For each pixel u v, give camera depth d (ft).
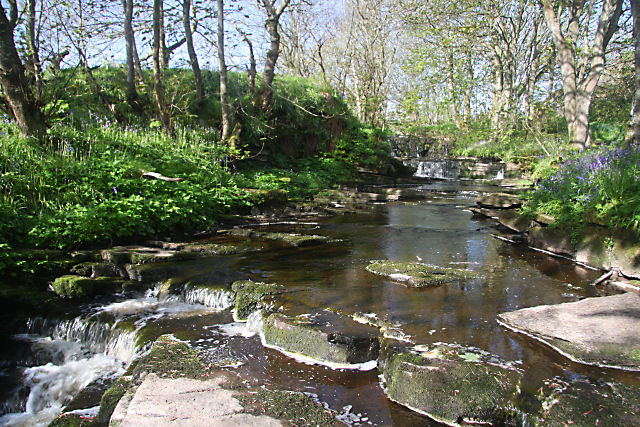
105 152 29.84
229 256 22.52
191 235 26.99
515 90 85.15
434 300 15.76
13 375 13.97
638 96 32.07
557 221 23.80
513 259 22.30
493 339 12.40
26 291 17.69
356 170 60.18
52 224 21.33
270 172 47.32
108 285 18.43
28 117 27.48
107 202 23.97
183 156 35.29
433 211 40.63
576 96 46.68
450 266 20.81
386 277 18.81
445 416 9.31
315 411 9.37
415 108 92.12
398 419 9.29
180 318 15.61
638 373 10.46
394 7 74.33
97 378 13.03
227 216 31.81
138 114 43.34
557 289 17.15
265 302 15.44
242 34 49.24
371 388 10.60
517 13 81.61
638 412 8.80
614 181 21.43
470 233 29.71
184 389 10.11
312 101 58.70
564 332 12.36
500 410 9.12
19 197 22.76
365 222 34.32
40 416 12.91
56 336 15.87
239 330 14.34
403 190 53.11
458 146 93.66
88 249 21.58
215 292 16.98
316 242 26.21
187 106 45.39
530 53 85.46
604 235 20.24
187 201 28.43
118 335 14.79
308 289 17.01
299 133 56.85
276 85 56.03
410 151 96.43
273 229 30.60
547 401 9.30
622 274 18.75
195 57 46.91
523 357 11.27
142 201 25.68
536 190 30.17
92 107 39.75
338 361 11.74
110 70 47.73
